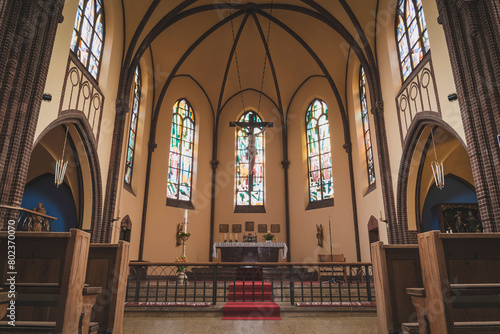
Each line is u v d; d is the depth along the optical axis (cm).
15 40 700
